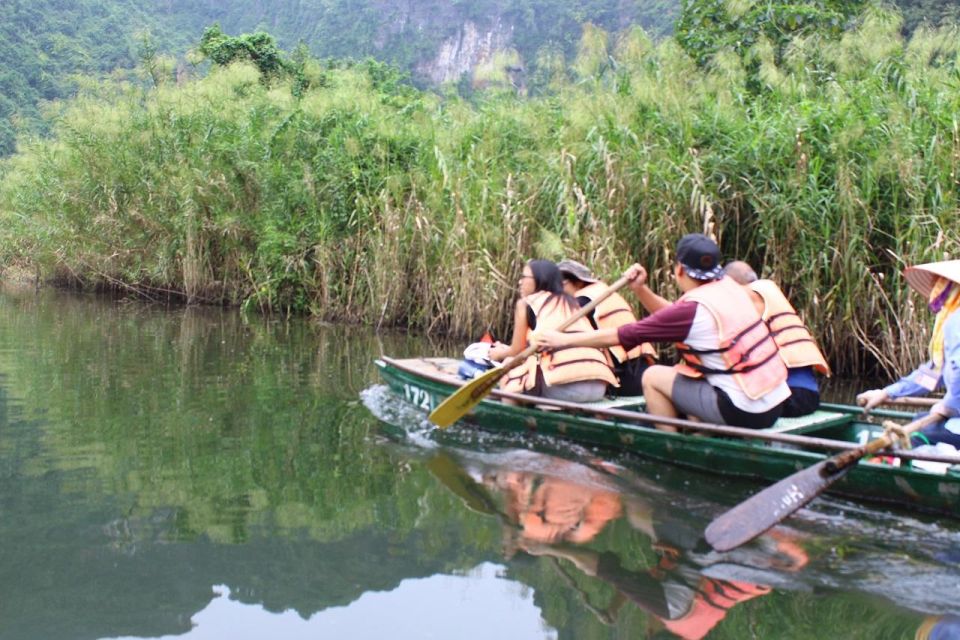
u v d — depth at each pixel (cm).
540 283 533
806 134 736
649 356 566
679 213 746
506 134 980
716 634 279
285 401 603
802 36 988
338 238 1107
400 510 387
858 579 322
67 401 594
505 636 279
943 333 416
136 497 398
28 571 319
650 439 463
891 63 803
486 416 534
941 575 324
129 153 1406
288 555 337
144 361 764
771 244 730
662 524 374
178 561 329
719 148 775
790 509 352
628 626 286
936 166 680
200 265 1289
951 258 658
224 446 485
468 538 356
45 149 1596
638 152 764
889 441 378
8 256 1828
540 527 369
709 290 456
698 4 1087
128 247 1388
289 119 1213
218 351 830
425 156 1069
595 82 851
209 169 1275
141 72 1525
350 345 880
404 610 295
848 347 729
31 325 1023
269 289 1149
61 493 402
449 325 964
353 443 496
